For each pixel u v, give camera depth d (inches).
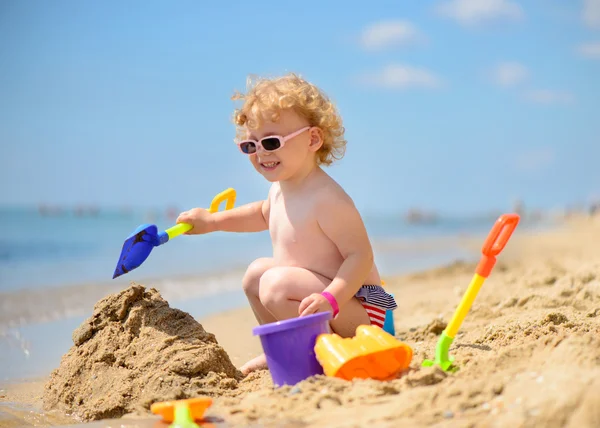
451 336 117.7
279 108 134.9
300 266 138.4
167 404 105.6
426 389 102.3
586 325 148.6
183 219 153.4
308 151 139.4
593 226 1078.4
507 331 156.4
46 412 125.5
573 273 228.2
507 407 92.1
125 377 126.8
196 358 128.4
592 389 88.8
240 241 766.5
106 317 138.9
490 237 117.0
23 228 1100.5
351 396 105.1
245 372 142.9
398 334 185.3
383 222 2116.1
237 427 100.3
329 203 135.3
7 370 171.0
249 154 139.1
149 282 372.8
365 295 137.9
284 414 102.1
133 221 1475.1
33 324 241.4
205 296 318.0
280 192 144.8
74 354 135.5
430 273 365.7
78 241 752.3
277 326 115.7
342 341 114.2
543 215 2454.5
